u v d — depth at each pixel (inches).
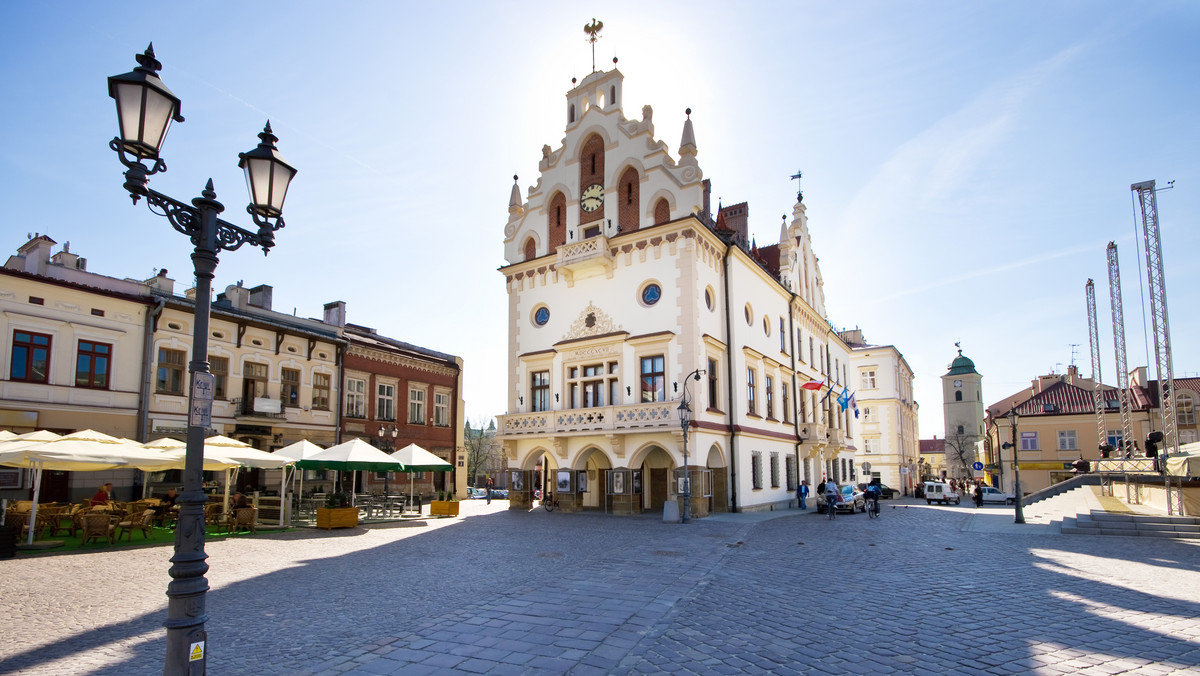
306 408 1267.2
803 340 1643.7
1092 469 1320.1
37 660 279.6
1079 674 258.1
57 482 921.5
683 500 962.7
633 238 1141.1
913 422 3216.0
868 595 409.1
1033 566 530.6
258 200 261.3
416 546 661.3
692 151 1114.7
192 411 221.9
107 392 978.1
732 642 299.6
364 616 352.5
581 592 411.5
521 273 1294.3
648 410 1032.8
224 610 370.3
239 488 1145.4
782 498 1333.7
